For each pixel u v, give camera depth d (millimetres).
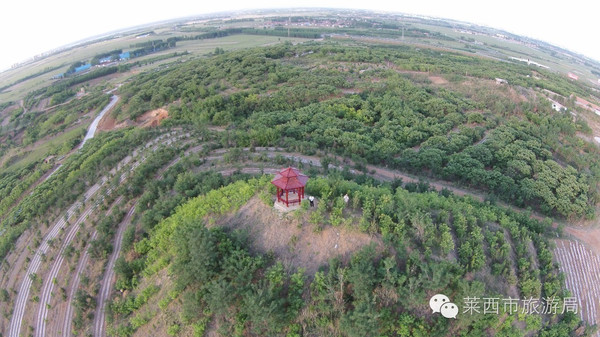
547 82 143000
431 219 51281
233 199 57312
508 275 49938
